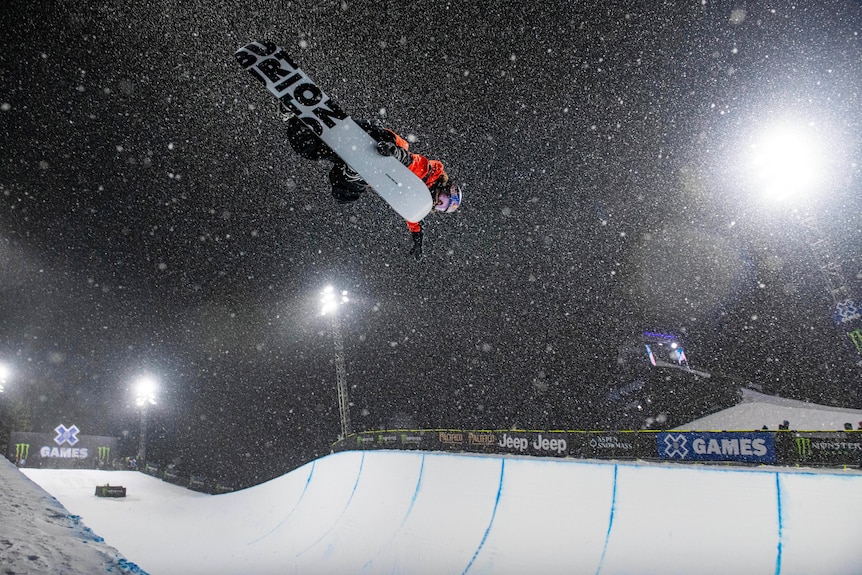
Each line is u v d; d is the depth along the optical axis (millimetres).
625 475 10633
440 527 11789
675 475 10109
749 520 8883
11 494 2812
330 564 11727
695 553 8852
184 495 21844
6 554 1608
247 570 11734
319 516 14586
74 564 1639
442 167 4473
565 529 10367
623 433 11336
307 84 4250
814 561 7918
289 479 18031
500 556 10281
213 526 15867
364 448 16297
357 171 4031
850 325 19500
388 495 13664
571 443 11875
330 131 4078
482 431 13367
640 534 9555
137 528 15156
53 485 21812
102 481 23625
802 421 21094
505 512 11383
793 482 8938
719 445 10258
